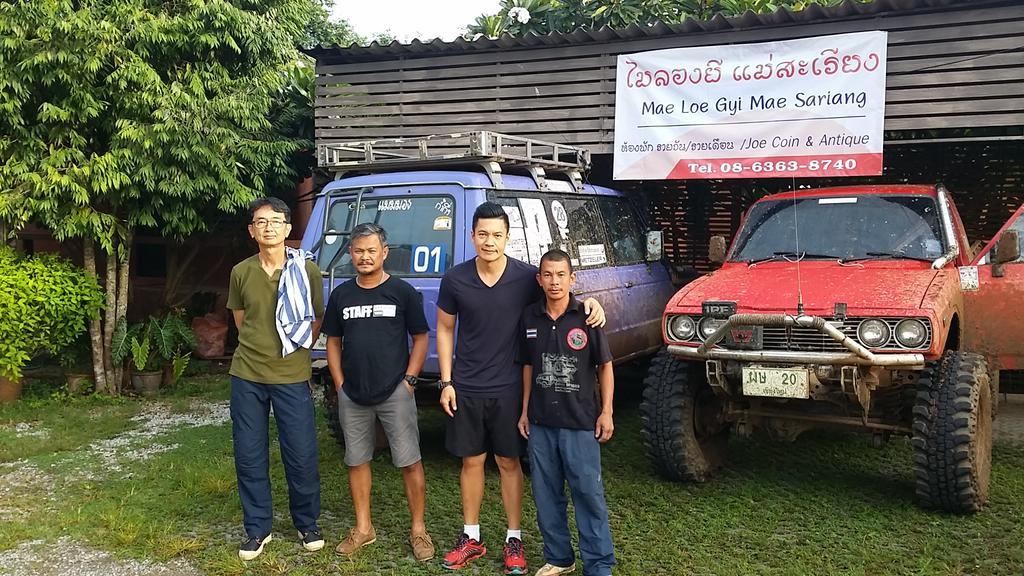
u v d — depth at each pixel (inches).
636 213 297.4
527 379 149.9
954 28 249.8
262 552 163.2
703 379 206.7
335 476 213.6
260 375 160.2
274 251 161.6
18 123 290.7
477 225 147.7
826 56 259.6
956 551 158.4
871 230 214.7
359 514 165.0
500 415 149.7
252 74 335.3
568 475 143.3
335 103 327.9
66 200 296.5
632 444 244.1
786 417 194.9
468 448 152.0
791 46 263.7
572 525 180.7
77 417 291.1
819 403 194.4
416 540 161.5
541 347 143.4
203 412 303.4
